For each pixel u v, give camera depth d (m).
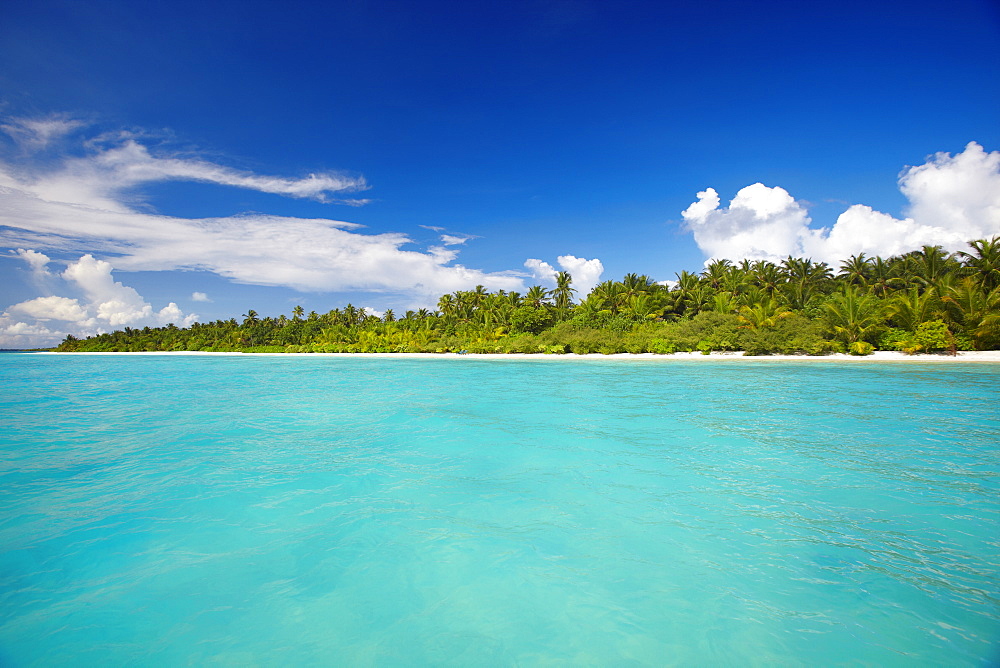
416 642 3.66
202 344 96.12
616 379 23.84
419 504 6.49
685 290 55.31
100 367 46.75
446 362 44.16
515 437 10.58
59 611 4.11
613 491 6.92
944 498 6.50
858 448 9.28
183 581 4.57
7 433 11.61
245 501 6.68
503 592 4.32
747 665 3.35
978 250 35.00
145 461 8.84
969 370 25.33
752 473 7.72
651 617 3.93
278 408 15.52
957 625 3.77
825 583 4.41
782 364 31.81
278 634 3.79
